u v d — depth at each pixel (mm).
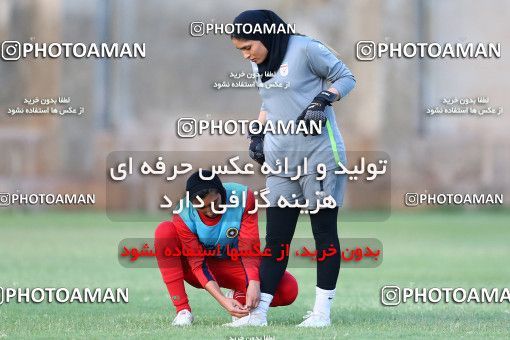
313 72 28109
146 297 38625
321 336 26094
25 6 110562
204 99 118188
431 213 103688
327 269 28562
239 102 118750
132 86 116188
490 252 64562
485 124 108938
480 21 109250
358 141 107812
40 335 27062
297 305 36406
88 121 111750
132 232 76688
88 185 104562
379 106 108562
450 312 33719
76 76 111875
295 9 113250
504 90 109125
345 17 111625
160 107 116875
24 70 110875
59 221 88188
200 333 26766
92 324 29688
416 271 52438
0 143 109312
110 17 113000
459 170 107438
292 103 28062
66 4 111125
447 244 70562
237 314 28219
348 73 28062
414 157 107375
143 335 26562
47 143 110562
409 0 109000
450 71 109438
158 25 116812
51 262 54875
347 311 33906
